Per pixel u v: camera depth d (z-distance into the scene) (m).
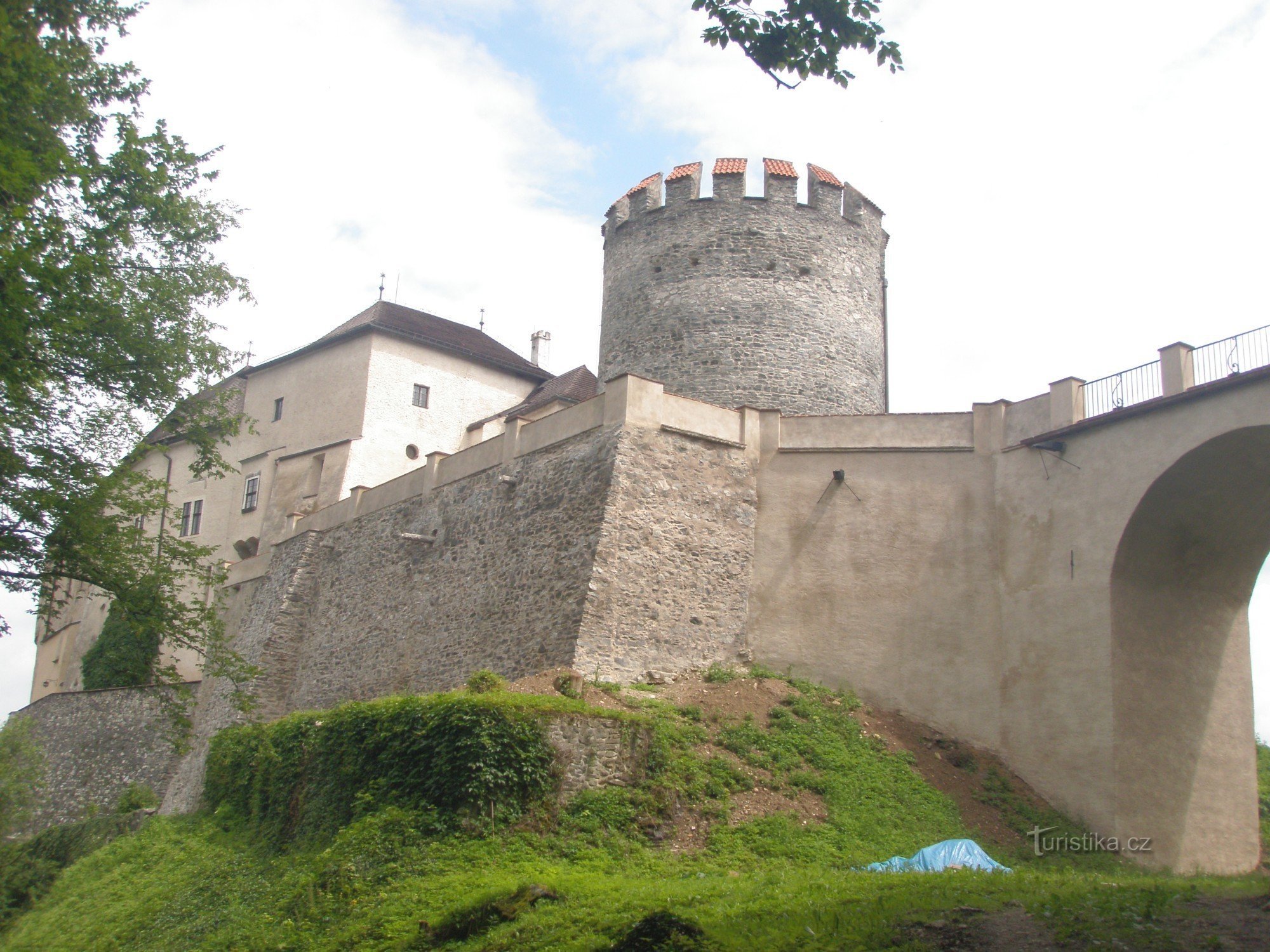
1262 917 10.36
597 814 17.17
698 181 32.59
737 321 30.80
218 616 38.72
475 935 13.66
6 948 23.53
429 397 41.16
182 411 19.81
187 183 19.38
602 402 24.72
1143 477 20.17
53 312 16.58
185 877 22.05
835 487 24.25
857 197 33.16
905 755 20.95
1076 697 20.45
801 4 11.74
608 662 21.72
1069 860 18.72
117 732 38.03
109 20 18.39
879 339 32.88
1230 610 21.98
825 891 13.02
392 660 28.42
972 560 22.78
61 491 17.75
